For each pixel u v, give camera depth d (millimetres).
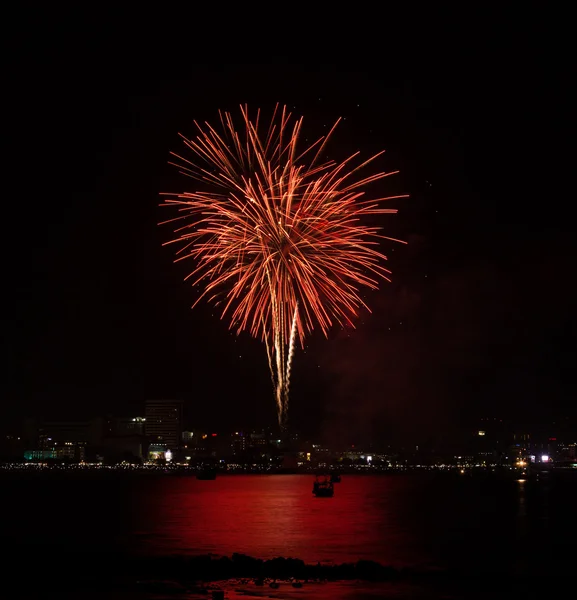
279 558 70500
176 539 104000
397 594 59812
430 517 146125
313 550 92000
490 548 94188
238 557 71438
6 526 126062
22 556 80250
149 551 90125
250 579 64062
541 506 182000
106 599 56188
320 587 61438
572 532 115188
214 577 64812
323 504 191375
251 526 124938
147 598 56719
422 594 60281
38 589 59812
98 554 83562
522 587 64250
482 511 165250
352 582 63688
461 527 124688
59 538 105625
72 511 163625
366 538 105438
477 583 65750
